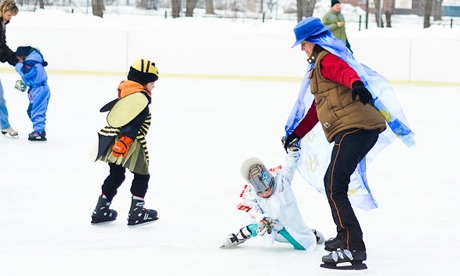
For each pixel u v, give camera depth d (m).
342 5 30.44
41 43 22.78
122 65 23.02
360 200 6.24
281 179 6.04
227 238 6.16
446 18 28.69
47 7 28.97
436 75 22.97
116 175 6.83
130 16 27.83
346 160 5.45
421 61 22.97
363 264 5.54
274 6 30.09
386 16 28.72
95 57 22.92
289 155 6.00
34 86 11.77
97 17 26.61
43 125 11.87
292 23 27.53
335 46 5.54
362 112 5.49
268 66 23.28
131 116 6.43
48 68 22.89
